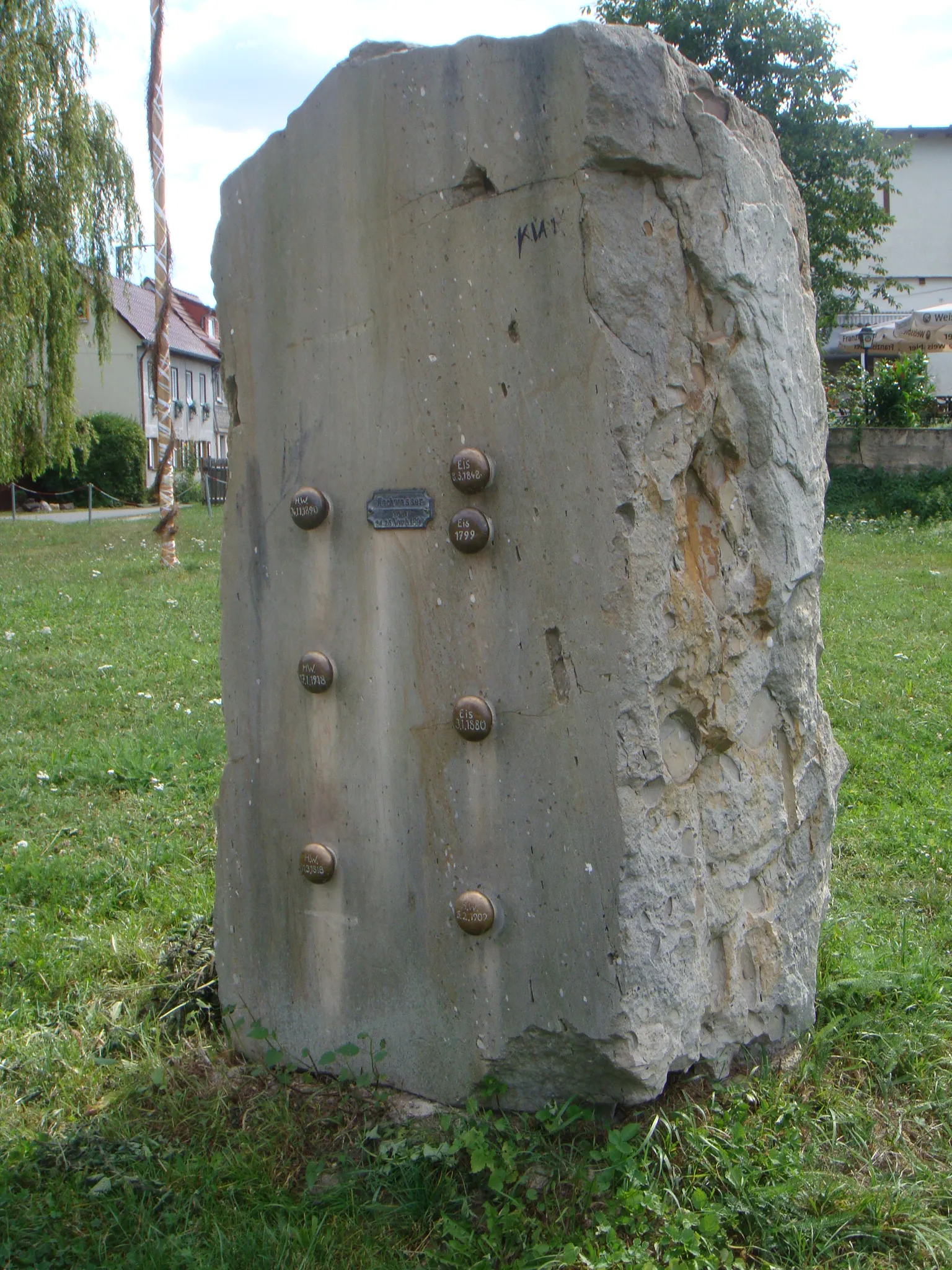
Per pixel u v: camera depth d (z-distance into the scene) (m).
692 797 2.73
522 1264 2.33
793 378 2.89
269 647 3.00
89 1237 2.46
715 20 17.78
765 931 2.99
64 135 16.09
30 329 16.22
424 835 2.80
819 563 3.08
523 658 2.61
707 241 2.58
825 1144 2.77
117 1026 3.29
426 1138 2.72
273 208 2.85
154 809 5.06
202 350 40.31
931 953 3.63
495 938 2.71
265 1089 3.00
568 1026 2.62
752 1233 2.48
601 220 2.43
